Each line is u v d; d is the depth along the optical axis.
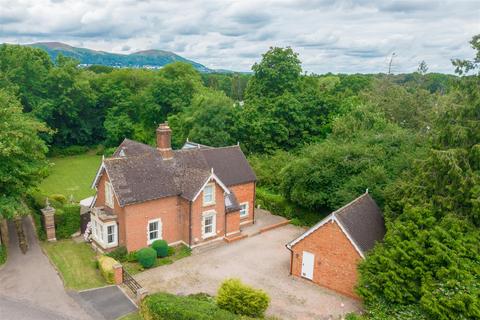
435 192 24.84
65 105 68.31
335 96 63.94
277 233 35.97
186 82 71.19
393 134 37.25
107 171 29.22
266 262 29.67
